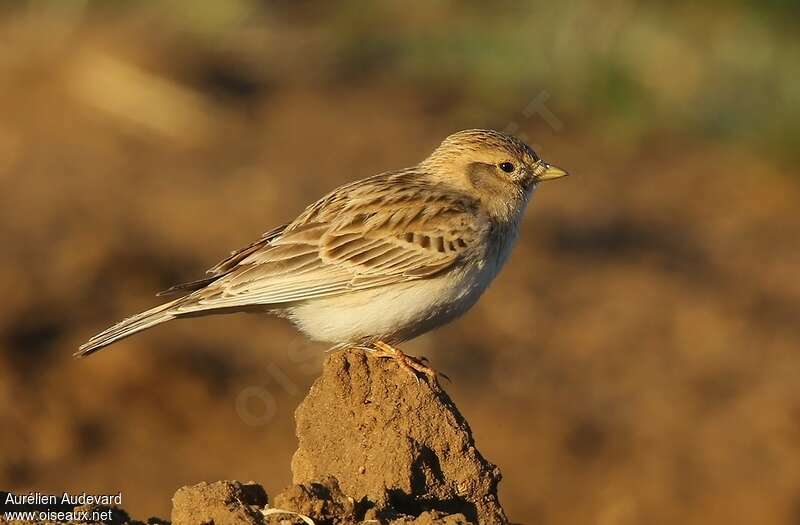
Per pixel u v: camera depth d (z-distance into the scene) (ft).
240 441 50.78
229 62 72.69
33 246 58.08
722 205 68.59
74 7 71.46
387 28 77.30
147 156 66.03
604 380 55.26
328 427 26.58
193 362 53.01
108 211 61.05
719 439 52.37
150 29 71.67
